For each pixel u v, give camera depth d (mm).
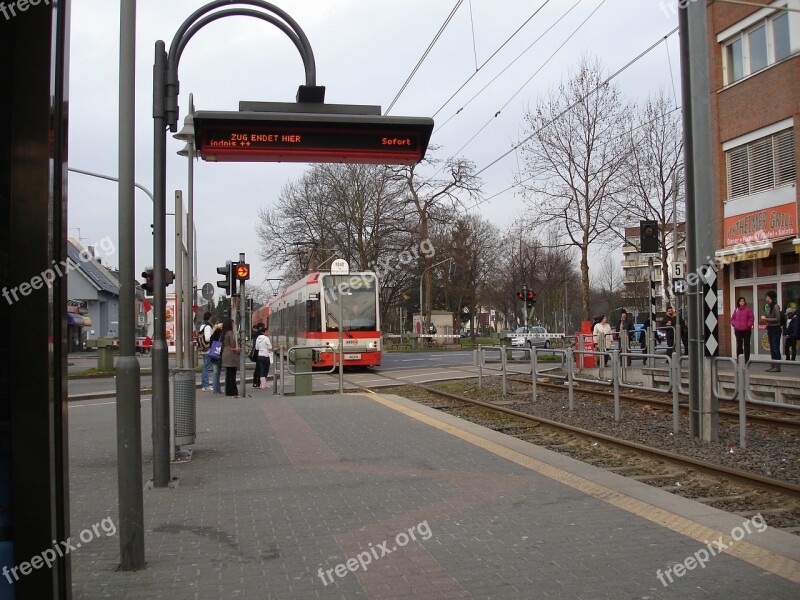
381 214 46500
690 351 11078
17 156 2812
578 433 11430
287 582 5008
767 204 24484
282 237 49875
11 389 2818
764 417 12258
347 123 9289
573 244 32062
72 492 7824
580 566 5191
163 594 4793
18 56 2822
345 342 27281
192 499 7402
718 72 26453
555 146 31531
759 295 25250
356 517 6625
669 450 10227
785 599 4531
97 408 16781
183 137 18312
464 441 10562
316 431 11750
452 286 63594
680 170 31266
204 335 21859
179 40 8031
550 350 15422
